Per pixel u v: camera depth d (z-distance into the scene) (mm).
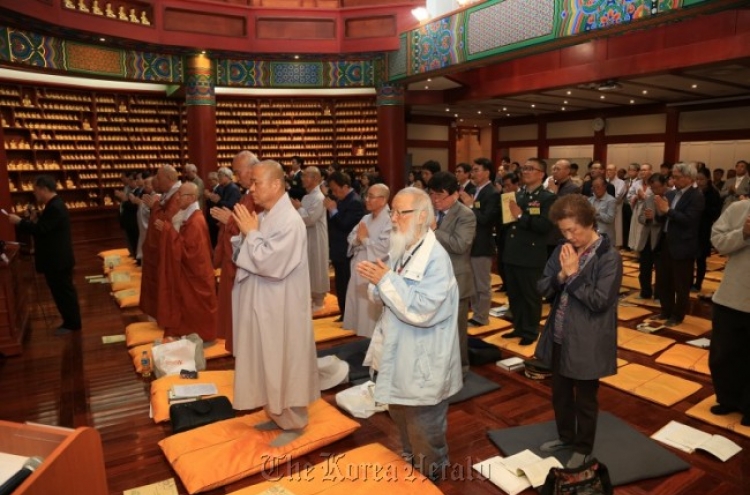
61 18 7156
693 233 4586
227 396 3375
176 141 11812
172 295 4199
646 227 5609
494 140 18672
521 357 4117
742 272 2910
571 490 2252
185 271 4227
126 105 11180
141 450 2848
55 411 3346
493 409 3281
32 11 6641
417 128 16625
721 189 10008
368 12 9602
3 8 6184
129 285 6477
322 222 5238
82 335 4871
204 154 9594
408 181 11711
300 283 2695
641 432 2971
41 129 9875
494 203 4598
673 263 4762
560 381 2570
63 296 4871
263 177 2607
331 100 12844
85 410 3354
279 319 2637
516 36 7145
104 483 1384
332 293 6238
